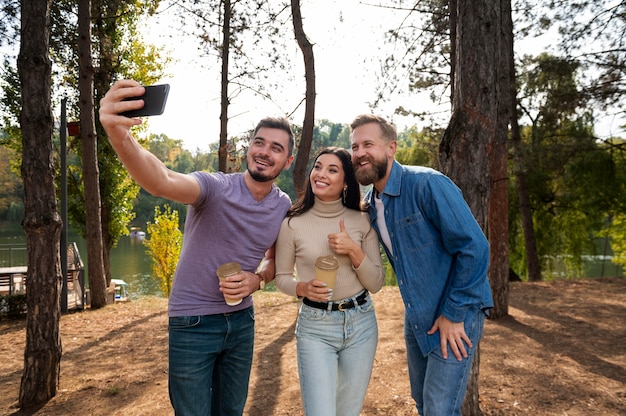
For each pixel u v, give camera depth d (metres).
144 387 4.25
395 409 3.55
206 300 2.27
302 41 7.47
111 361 5.15
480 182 3.15
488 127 3.14
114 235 14.47
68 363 5.12
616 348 5.10
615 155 15.09
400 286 2.28
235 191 2.32
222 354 2.46
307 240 2.44
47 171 3.97
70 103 12.99
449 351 2.13
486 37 3.10
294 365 4.71
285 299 8.72
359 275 2.35
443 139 3.27
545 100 11.95
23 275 11.27
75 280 9.91
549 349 5.07
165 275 16.50
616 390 3.87
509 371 4.34
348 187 2.49
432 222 2.19
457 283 2.09
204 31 8.82
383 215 2.38
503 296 6.61
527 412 3.47
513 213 17.00
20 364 5.27
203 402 2.30
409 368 2.53
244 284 2.20
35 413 3.76
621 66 10.27
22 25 3.97
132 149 1.69
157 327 6.81
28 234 3.97
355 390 2.37
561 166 13.05
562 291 8.84
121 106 1.56
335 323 2.33
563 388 3.91
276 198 2.48
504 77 6.73
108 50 12.53
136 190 14.91
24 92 3.94
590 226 17.03
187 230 2.38
